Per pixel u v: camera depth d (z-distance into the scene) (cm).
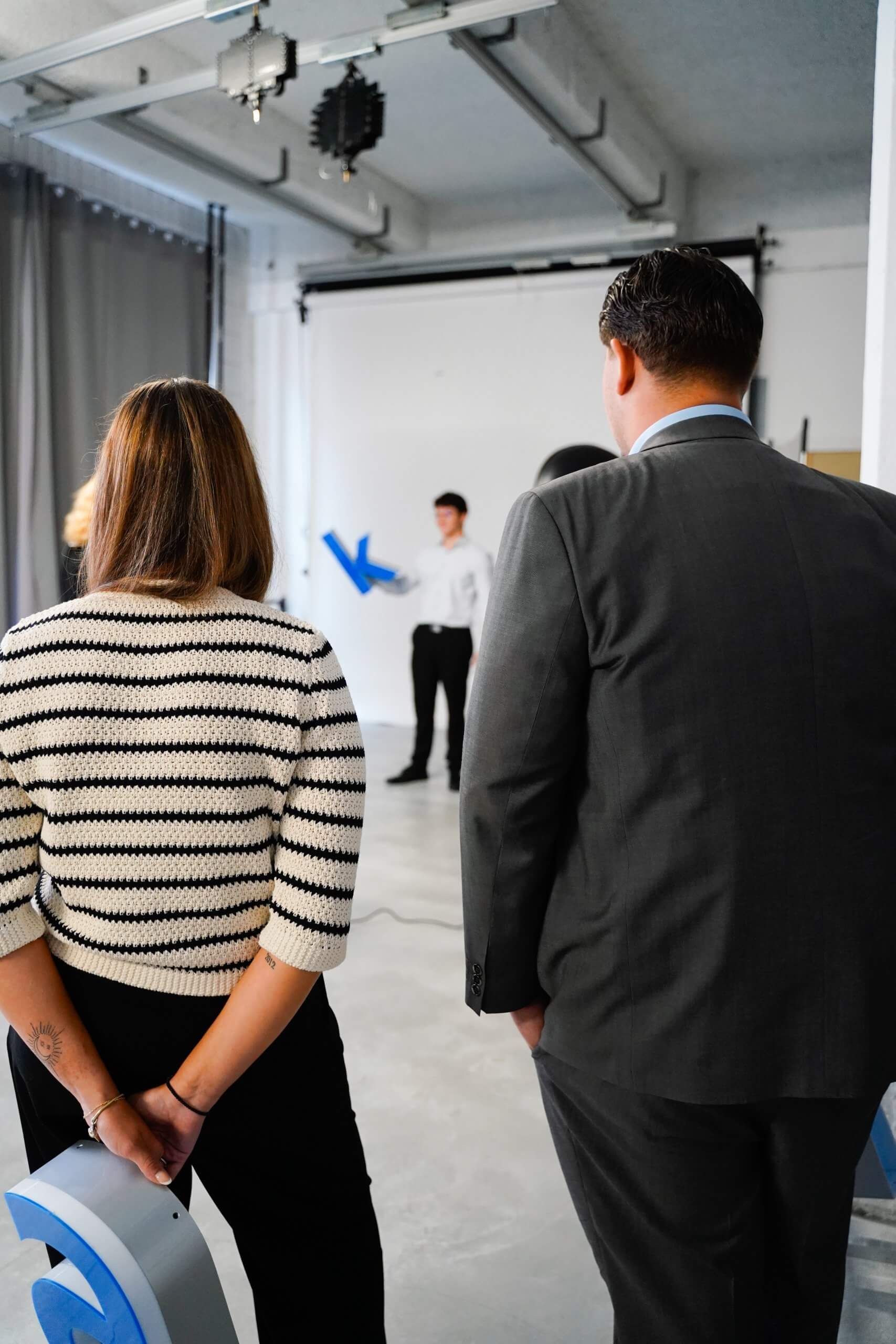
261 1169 101
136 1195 87
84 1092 88
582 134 490
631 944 88
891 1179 147
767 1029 85
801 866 84
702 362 95
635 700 86
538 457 698
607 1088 91
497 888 93
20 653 88
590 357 677
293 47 331
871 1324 152
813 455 534
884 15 201
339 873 90
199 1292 86
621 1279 94
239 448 97
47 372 570
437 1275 166
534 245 662
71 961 91
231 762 88
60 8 441
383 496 748
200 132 520
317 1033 104
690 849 85
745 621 84
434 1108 220
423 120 556
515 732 89
